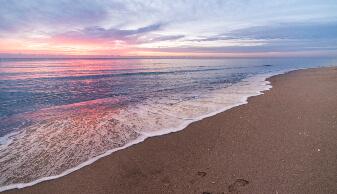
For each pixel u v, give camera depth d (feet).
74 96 43.06
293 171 14.03
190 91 47.32
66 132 23.15
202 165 15.44
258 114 27.22
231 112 28.76
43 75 81.05
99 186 13.55
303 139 19.01
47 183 14.06
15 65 161.58
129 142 20.12
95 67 139.44
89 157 17.43
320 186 12.37
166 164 15.88
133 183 13.74
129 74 86.99
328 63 155.22
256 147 17.85
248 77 72.95
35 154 18.13
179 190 12.76
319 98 34.63
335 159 15.29
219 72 96.27
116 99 39.99
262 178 13.46
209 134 21.33
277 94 39.75
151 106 34.06
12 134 22.70
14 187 13.73
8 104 36.17
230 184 13.06
